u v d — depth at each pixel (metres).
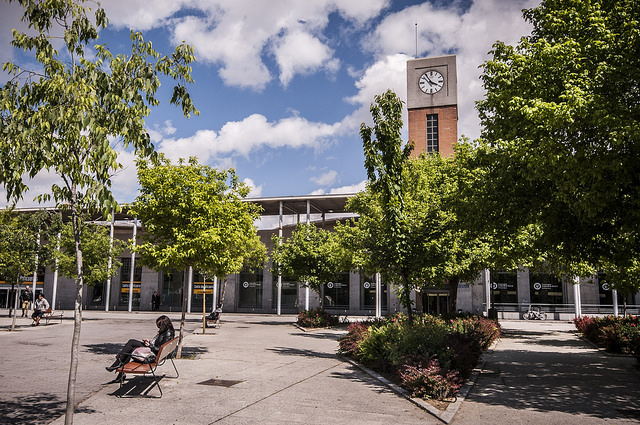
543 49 10.65
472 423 7.22
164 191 13.78
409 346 10.60
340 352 15.27
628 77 9.33
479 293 43.19
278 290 45.94
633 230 9.75
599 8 10.91
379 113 14.35
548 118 9.12
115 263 32.47
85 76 6.18
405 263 13.88
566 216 11.15
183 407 7.86
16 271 23.08
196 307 51.81
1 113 5.79
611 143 8.77
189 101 7.46
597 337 19.16
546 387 10.27
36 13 6.16
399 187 14.21
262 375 11.15
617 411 8.08
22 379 10.17
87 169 5.91
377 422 7.11
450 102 56.34
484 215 12.12
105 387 9.41
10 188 5.83
